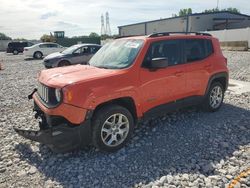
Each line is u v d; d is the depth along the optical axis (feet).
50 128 13.12
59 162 13.69
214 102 20.74
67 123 13.35
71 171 12.85
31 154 14.60
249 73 40.42
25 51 84.84
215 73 19.94
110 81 13.97
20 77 42.86
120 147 14.75
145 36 16.83
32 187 11.75
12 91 31.30
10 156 14.42
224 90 21.50
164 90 16.56
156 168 13.01
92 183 11.93
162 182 11.83
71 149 13.65
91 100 13.20
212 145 15.30
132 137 16.28
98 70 15.14
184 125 18.15
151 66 15.33
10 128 18.51
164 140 15.92
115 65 15.56
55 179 12.30
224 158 13.89
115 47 17.37
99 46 53.42
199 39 19.26
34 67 58.70
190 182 11.84
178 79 17.28
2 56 100.73
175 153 14.40
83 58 51.19
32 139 14.35
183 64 17.74
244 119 19.34
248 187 11.41
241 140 15.97
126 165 13.29
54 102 13.56
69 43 156.87
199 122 18.69
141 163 13.46
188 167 13.05
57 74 14.82
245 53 80.38
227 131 17.22
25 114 21.77
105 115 13.79
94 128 13.67
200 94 19.22
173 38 17.39
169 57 17.01
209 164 13.28
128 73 14.71
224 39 110.73
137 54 15.43
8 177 12.51
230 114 20.40
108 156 14.17
